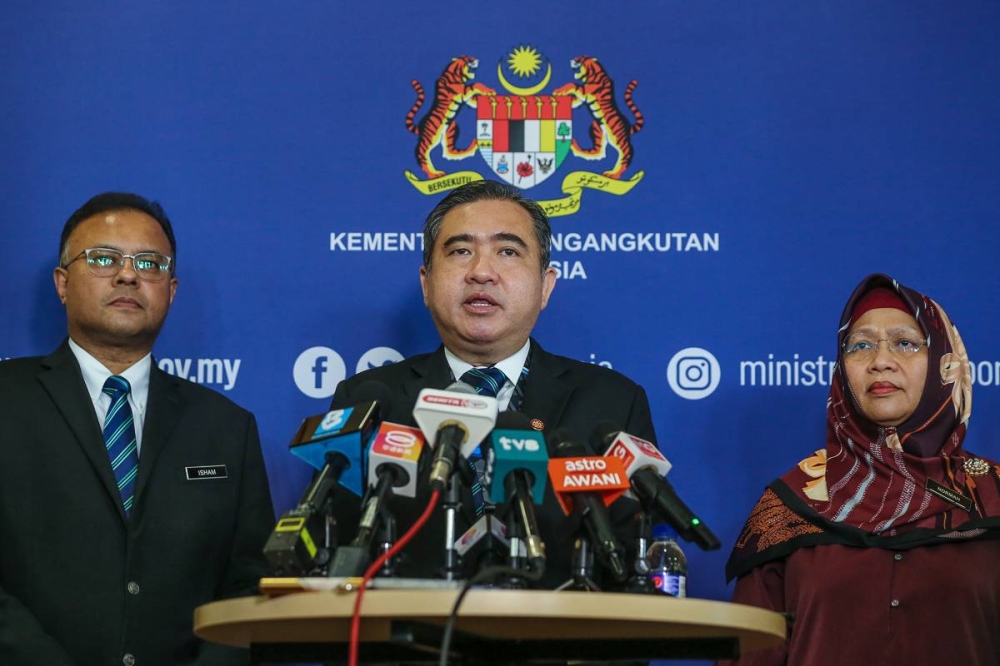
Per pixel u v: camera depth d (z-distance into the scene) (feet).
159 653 9.79
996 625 9.92
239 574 10.53
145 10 12.92
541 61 12.97
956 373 10.70
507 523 7.50
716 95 12.94
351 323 12.67
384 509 7.20
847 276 12.75
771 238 12.79
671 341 12.68
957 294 12.72
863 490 10.64
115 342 10.71
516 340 10.35
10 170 12.66
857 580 10.12
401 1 13.03
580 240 12.79
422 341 12.67
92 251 10.66
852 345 10.91
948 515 10.25
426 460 7.87
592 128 12.91
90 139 12.75
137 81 12.85
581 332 12.69
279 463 12.43
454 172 12.87
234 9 12.95
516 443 7.06
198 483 10.46
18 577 9.69
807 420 12.59
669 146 12.89
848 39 13.00
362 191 12.82
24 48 12.80
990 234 12.80
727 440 12.57
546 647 7.30
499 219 10.36
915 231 12.79
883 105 12.94
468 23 13.00
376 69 12.96
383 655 6.91
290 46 12.95
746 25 13.02
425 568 9.07
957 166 12.87
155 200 12.71
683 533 7.15
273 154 12.83
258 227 12.74
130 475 10.30
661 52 12.99
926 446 10.55
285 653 7.18
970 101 12.94
